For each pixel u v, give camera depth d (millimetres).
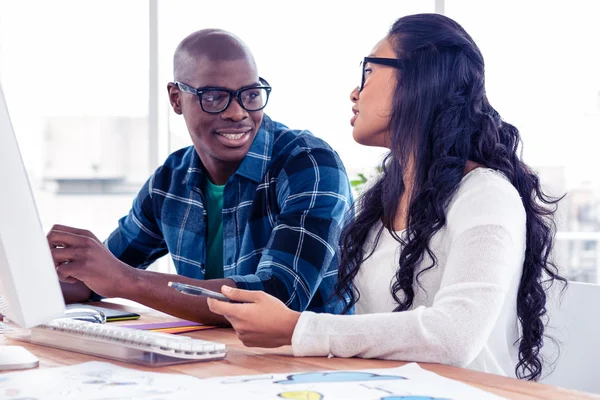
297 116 3902
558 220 1468
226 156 1836
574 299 1403
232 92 1799
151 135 3596
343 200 1770
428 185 1278
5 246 943
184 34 3672
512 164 1384
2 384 902
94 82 5086
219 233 1940
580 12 3881
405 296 1306
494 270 1114
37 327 1215
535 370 1364
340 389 856
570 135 3936
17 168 948
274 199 1850
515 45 3447
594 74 3986
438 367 1022
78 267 1402
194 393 843
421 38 1324
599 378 1354
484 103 1377
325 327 1092
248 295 1140
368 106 1349
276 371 991
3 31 4668
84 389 871
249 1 3871
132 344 1053
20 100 4977
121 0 4801
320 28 3867
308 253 1643
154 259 2145
